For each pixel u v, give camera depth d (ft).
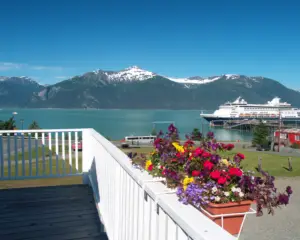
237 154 5.57
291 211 28.02
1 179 13.98
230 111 296.30
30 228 9.97
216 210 4.39
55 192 13.78
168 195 4.35
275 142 129.08
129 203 6.23
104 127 250.98
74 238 9.34
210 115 302.25
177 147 5.67
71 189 14.25
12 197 13.03
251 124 237.66
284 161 68.49
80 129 15.14
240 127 250.16
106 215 9.44
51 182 24.38
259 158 64.95
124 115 551.18
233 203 4.41
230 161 5.41
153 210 4.60
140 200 5.34
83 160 15.20
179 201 4.05
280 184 41.93
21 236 9.39
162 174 5.19
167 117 473.67
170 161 5.35
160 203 4.20
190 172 5.02
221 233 2.93
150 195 4.66
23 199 12.78
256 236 22.45
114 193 8.04
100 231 9.87
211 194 4.43
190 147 5.72
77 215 11.12
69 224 10.35
